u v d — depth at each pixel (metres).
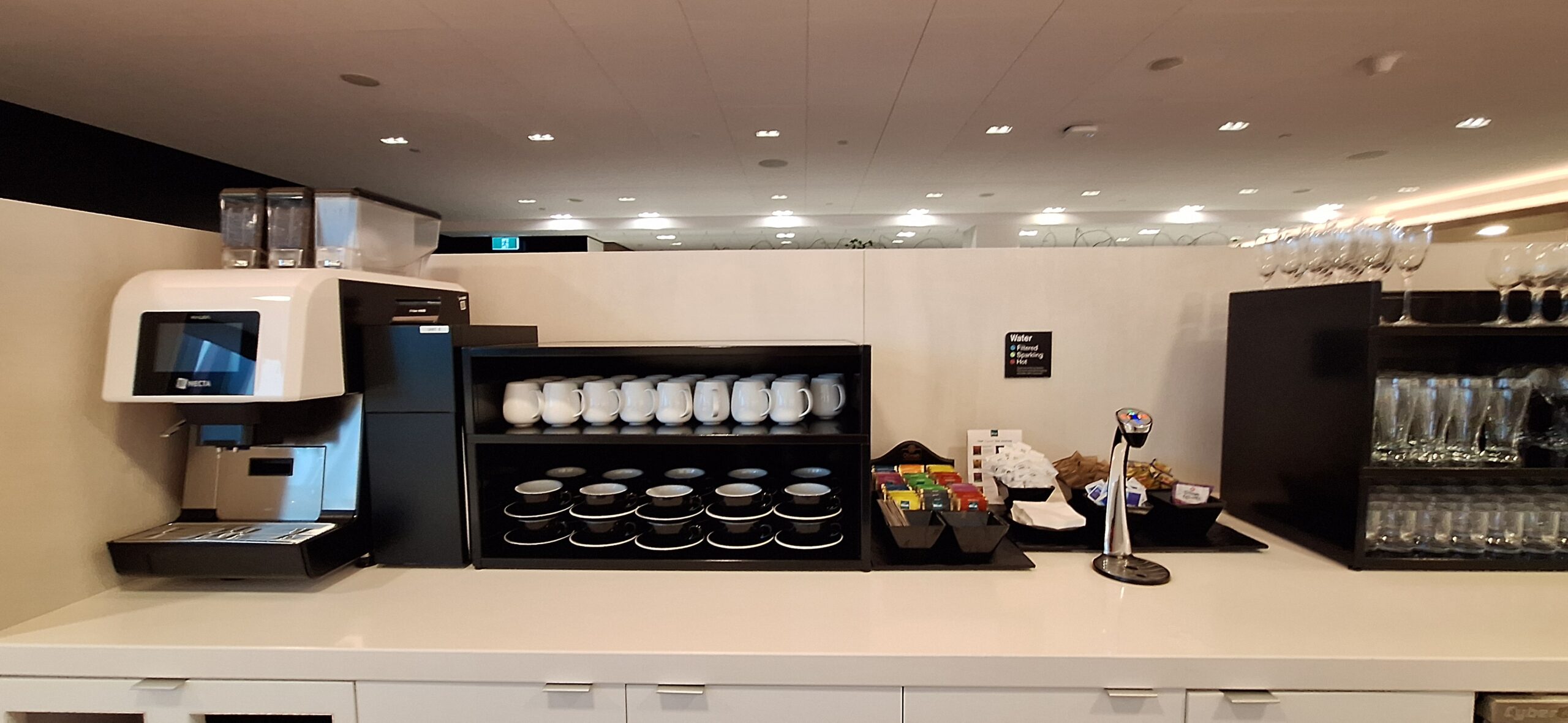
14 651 0.85
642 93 3.67
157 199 4.80
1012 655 0.80
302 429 1.11
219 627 0.89
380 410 1.10
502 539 1.19
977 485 1.35
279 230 1.20
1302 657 0.79
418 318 1.23
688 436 1.07
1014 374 1.43
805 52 3.09
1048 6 2.59
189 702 0.85
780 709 0.83
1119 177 6.17
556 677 0.83
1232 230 8.59
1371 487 1.11
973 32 2.86
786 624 0.89
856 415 1.24
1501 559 1.07
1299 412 1.18
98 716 0.95
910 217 8.88
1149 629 0.87
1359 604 0.94
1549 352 1.22
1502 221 6.72
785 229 9.02
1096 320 1.43
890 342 1.44
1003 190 6.88
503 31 2.81
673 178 6.17
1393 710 0.79
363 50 3.00
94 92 3.54
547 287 1.47
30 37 2.81
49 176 4.03
